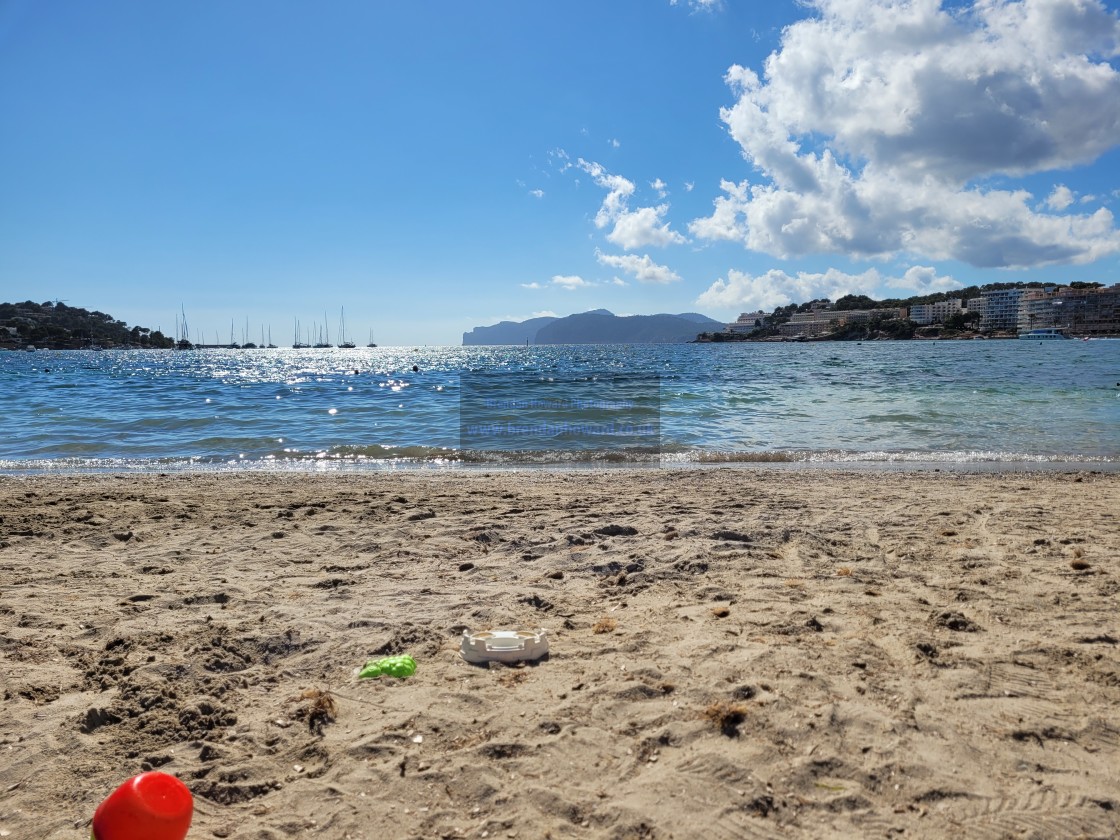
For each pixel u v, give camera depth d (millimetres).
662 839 2416
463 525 7055
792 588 4980
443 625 4414
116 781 2854
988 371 35188
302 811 2631
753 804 2586
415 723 3201
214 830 2535
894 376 31812
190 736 3189
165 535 6793
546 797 2646
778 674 3568
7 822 2598
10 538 6688
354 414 19812
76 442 15125
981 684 3463
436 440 15461
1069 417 17453
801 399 21969
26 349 178500
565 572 5508
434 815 2580
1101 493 8633
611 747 2975
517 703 3361
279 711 3379
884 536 6430
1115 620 4277
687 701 3322
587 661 3811
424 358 85125
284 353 144875
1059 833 2422
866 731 3039
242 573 5586
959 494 8578
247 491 9242
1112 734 3027
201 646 4078
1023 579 5105
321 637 4250
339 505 8141
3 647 4102
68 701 3475
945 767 2793
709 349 119562
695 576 5305
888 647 3918
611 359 66000
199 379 37281
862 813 2541
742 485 9430
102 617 4598
